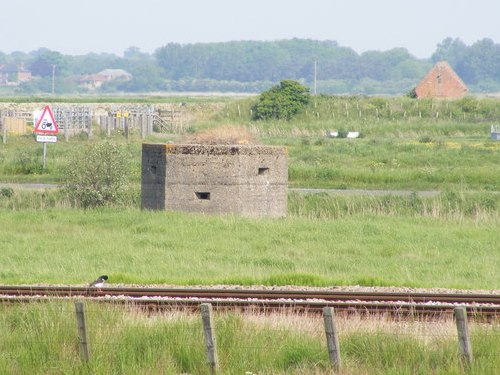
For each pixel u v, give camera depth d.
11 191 152.75
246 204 131.12
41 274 93.12
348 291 81.25
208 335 56.03
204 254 105.06
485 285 88.50
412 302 72.75
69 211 135.50
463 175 188.75
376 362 56.75
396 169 198.00
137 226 120.56
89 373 55.66
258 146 131.88
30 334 60.72
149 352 57.50
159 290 79.75
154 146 132.75
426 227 127.19
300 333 60.75
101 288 80.06
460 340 55.41
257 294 79.06
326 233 119.62
